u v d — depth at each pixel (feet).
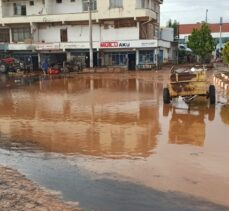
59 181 26.53
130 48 158.71
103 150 34.50
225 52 98.78
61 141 38.37
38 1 176.96
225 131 40.45
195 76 56.29
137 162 30.53
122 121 47.55
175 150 33.68
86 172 28.43
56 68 144.36
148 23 168.04
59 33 176.14
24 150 35.29
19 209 21.12
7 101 69.62
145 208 22.09
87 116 51.72
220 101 61.00
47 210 21.21
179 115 50.16
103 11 162.20
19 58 180.14
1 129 44.93
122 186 25.43
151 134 40.19
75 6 171.63
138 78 115.03
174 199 23.26
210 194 23.89
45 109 58.90
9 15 182.39
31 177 27.43
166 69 154.40
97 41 164.25
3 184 25.27
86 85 96.12
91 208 22.09
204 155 31.86
